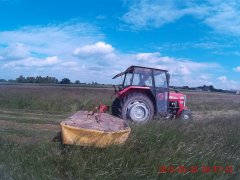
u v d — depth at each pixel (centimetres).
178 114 894
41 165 472
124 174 463
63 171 473
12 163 466
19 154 497
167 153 509
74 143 488
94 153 491
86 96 1433
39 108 1207
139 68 866
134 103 836
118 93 843
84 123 546
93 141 491
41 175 449
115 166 475
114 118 639
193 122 701
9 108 1178
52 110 1188
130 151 506
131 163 484
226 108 1608
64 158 487
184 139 587
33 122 771
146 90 861
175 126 629
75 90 1869
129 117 830
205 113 1266
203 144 579
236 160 552
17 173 444
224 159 542
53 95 1415
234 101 2005
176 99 905
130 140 523
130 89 848
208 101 1847
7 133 608
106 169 470
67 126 489
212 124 724
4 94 1384
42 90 1709
